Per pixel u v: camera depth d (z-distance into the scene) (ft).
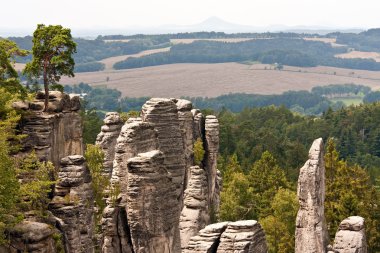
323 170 259.39
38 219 177.78
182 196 279.69
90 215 198.18
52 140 208.44
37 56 218.38
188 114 327.67
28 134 204.23
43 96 222.28
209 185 340.39
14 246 162.40
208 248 179.52
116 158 220.64
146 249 206.49
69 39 220.43
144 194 204.64
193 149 330.54
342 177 393.70
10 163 169.37
